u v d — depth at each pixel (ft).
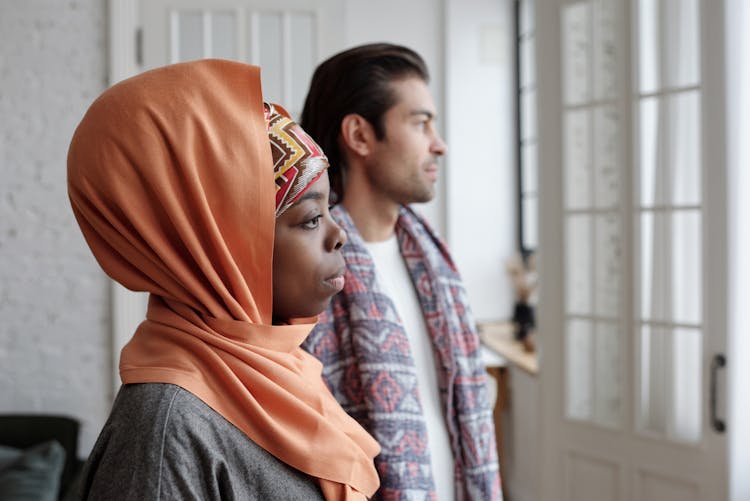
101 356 9.78
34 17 9.62
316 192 2.72
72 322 9.74
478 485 4.24
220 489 2.32
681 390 7.96
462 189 15.49
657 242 8.11
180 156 2.41
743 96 7.33
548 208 9.21
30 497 6.95
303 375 2.81
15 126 9.62
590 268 8.84
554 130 9.09
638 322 8.26
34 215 9.68
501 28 15.38
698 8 7.52
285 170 2.64
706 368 7.55
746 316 7.44
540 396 9.43
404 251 4.45
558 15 8.96
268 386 2.51
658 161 8.05
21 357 9.70
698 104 7.64
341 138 4.24
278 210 2.65
